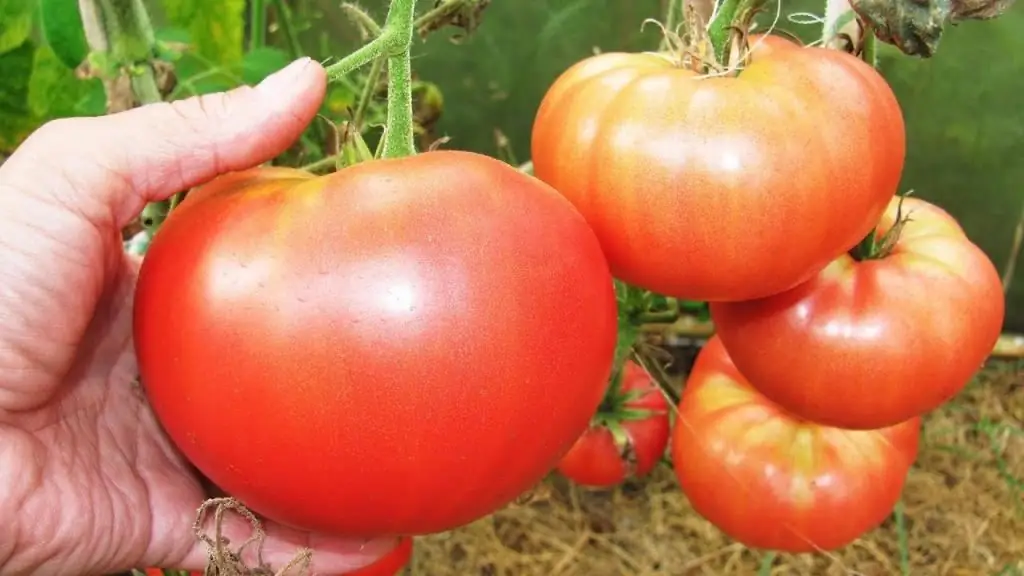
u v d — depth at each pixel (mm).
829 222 294
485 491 263
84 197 296
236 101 295
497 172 266
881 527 677
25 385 315
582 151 306
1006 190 729
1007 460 729
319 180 262
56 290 304
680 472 494
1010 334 809
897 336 351
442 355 242
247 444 253
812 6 634
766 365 369
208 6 468
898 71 687
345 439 246
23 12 464
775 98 291
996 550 672
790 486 456
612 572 655
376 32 371
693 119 289
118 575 485
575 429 274
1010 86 676
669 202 290
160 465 372
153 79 374
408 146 279
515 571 657
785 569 652
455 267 245
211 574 304
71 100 465
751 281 301
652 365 583
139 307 270
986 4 312
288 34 510
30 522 326
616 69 321
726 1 315
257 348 244
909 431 481
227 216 259
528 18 691
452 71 716
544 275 255
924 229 389
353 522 266
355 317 241
